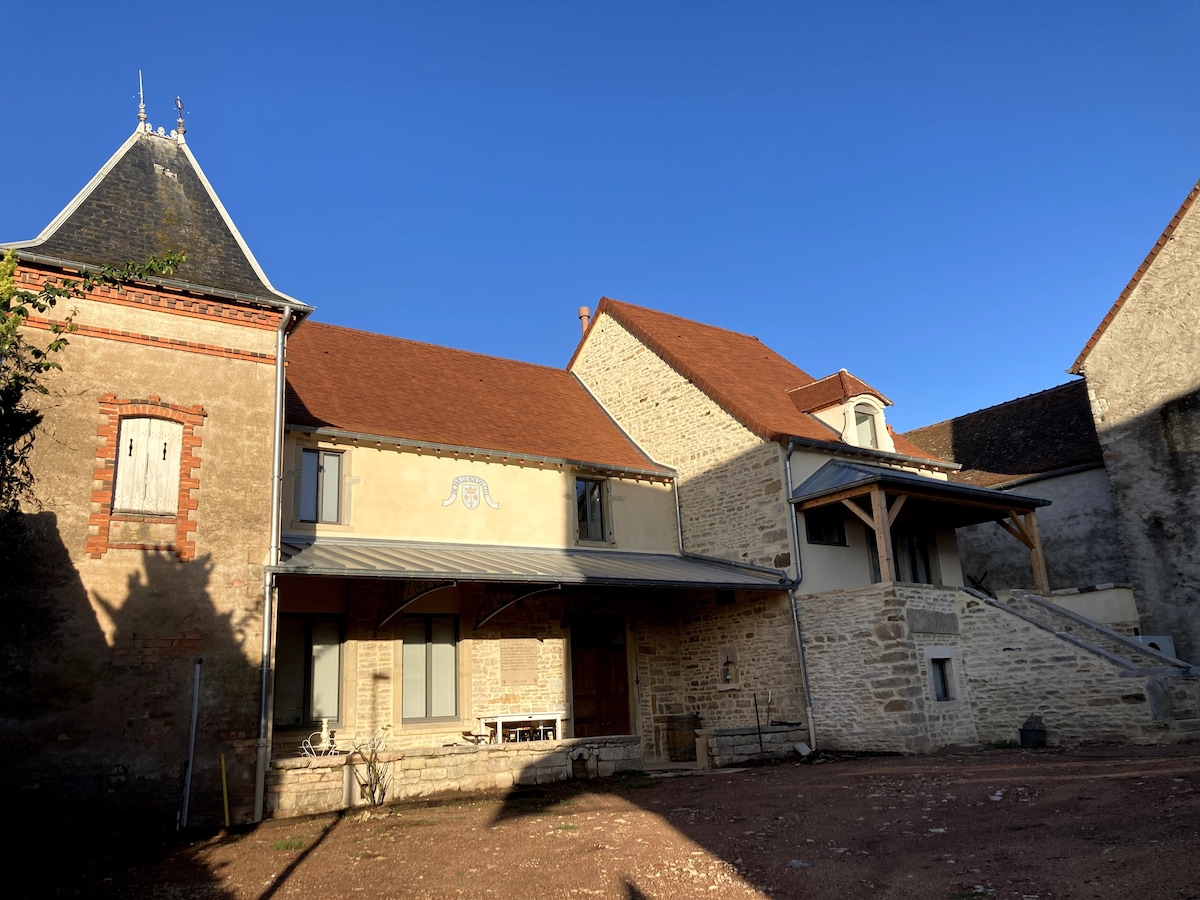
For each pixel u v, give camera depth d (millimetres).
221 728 10602
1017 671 15500
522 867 7914
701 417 19453
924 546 20109
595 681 17297
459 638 15547
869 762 14008
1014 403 25891
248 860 8555
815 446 18000
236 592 11141
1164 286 19531
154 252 11820
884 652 15320
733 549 18250
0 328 8852
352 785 11273
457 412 18125
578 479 18266
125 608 10352
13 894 7457
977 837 7922
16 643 9648
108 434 10727
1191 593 18234
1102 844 7113
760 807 10219
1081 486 21906
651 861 7883
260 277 12664
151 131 13172
